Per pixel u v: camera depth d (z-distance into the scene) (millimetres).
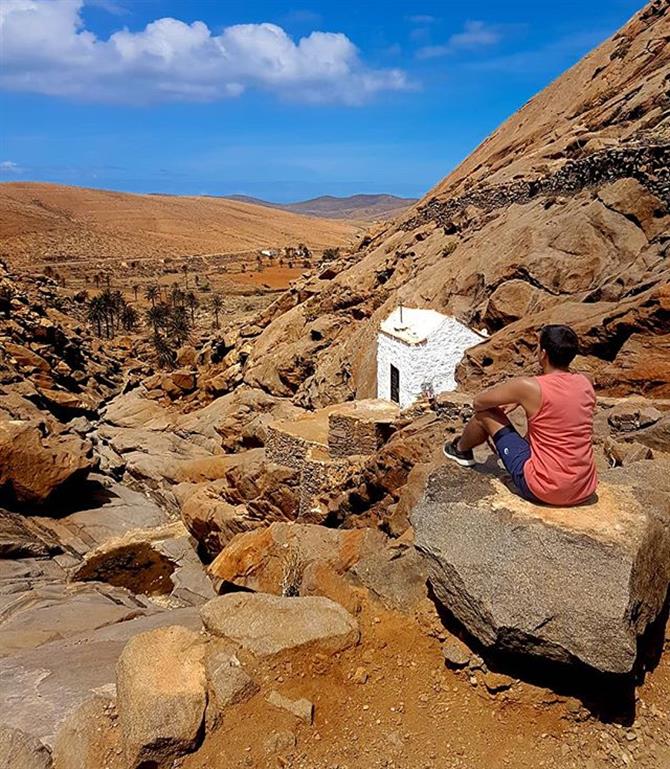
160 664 5082
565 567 4676
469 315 22484
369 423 16750
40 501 24672
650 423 9086
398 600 5762
